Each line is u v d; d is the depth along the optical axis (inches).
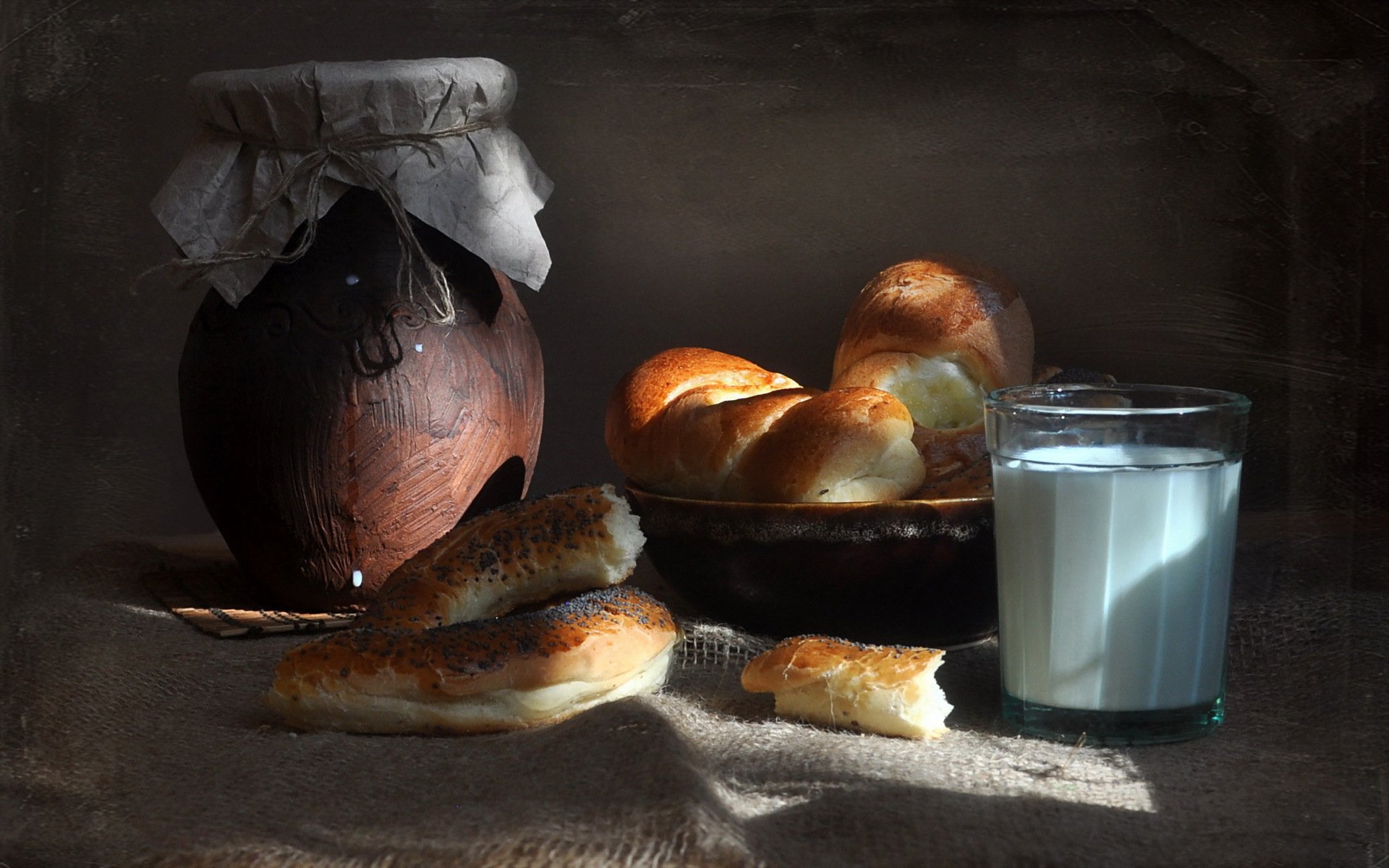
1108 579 29.1
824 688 29.7
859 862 26.6
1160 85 35.5
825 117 38.6
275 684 30.0
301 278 33.9
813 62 37.1
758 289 40.3
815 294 40.2
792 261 40.1
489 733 29.7
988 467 32.1
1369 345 33.6
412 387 33.7
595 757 28.1
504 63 36.9
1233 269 36.1
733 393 33.8
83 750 29.4
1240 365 36.1
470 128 34.4
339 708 29.6
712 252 40.1
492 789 27.9
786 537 31.2
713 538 31.8
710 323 40.5
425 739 29.6
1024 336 34.0
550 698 29.7
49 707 30.6
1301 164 33.7
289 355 33.5
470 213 34.0
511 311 35.4
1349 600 33.0
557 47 36.6
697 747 28.8
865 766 28.4
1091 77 35.9
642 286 40.4
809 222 39.7
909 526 31.0
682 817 26.8
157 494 39.1
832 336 40.3
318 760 28.9
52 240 34.8
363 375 33.6
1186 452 29.2
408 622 31.0
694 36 36.2
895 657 29.7
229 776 28.6
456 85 33.6
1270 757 29.1
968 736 29.7
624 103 39.0
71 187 34.9
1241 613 33.0
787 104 38.5
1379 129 32.9
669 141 39.4
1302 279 34.0
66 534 36.3
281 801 27.9
